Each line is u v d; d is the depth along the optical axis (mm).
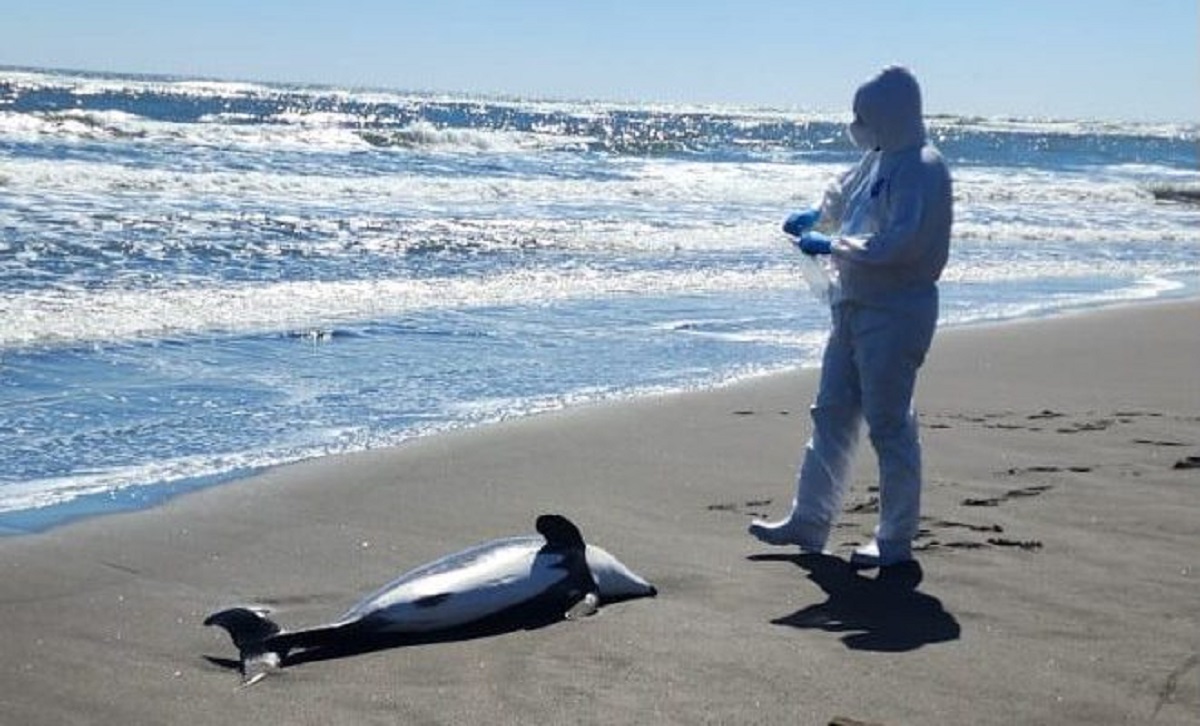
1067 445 8062
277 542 6000
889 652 4676
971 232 22391
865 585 5469
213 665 4543
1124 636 4844
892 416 5746
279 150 28391
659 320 12898
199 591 5340
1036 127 113625
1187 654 4656
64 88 56156
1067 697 4258
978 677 4438
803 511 5965
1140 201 31203
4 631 4816
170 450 7625
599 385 9891
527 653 4637
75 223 15539
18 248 13664
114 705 4176
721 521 6477
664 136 60938
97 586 5363
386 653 4648
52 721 4047
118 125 29875
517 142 37781
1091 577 5547
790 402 9430
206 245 14977
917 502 5750
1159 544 6027
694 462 7637
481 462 7508
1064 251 20844
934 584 5465
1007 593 5348
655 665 4531
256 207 18609
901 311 5691
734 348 11664
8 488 6785
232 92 72500
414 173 26203
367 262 14961
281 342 10805
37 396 8664
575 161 33438
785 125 85688
